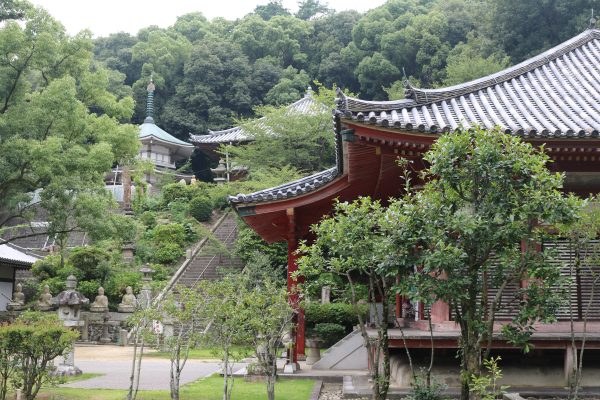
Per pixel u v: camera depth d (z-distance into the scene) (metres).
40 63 24.77
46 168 21.78
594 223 9.12
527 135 12.41
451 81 46.72
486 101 15.37
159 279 35.91
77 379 16.14
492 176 7.85
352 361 17.52
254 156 36.72
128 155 26.39
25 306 32.97
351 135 12.94
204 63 71.31
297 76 72.62
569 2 53.25
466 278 7.77
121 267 36.16
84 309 31.59
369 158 14.38
